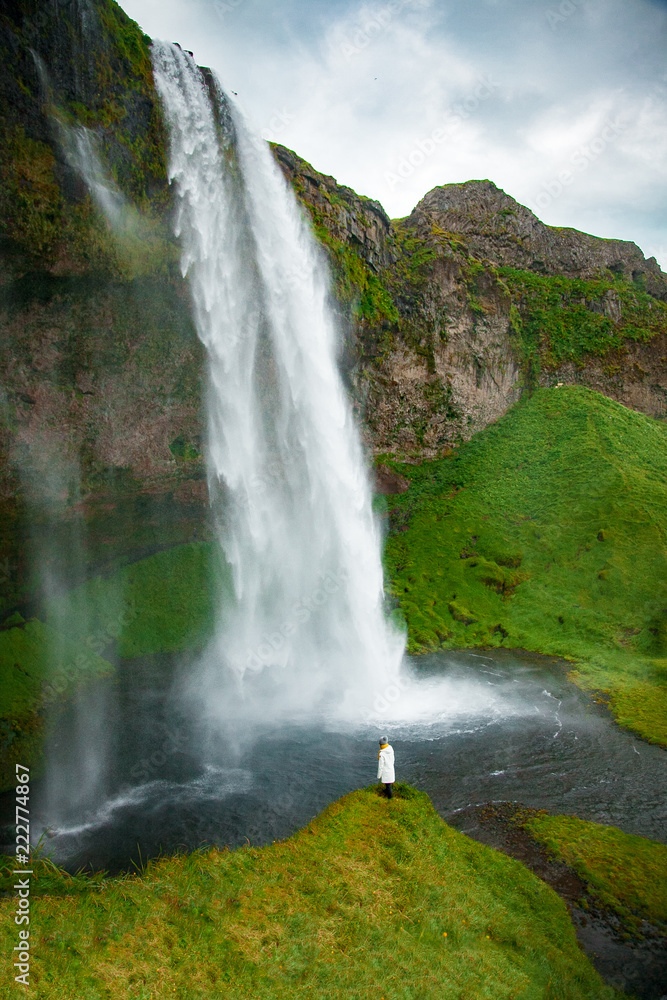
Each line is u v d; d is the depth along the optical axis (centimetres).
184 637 2825
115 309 2348
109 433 2594
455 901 1261
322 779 1748
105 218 2169
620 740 1984
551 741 1977
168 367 2636
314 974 1058
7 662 2298
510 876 1347
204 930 1133
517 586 3247
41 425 2375
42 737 1991
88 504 2677
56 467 2481
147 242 2339
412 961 1103
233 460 3034
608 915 1258
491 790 1703
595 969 1128
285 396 3200
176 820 1540
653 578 3038
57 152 2009
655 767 1817
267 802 1625
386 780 1652
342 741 1988
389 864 1361
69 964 1017
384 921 1189
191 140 2559
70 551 2767
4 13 1847
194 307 2569
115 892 1226
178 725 2105
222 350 2773
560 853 1433
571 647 2772
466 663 2678
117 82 2239
